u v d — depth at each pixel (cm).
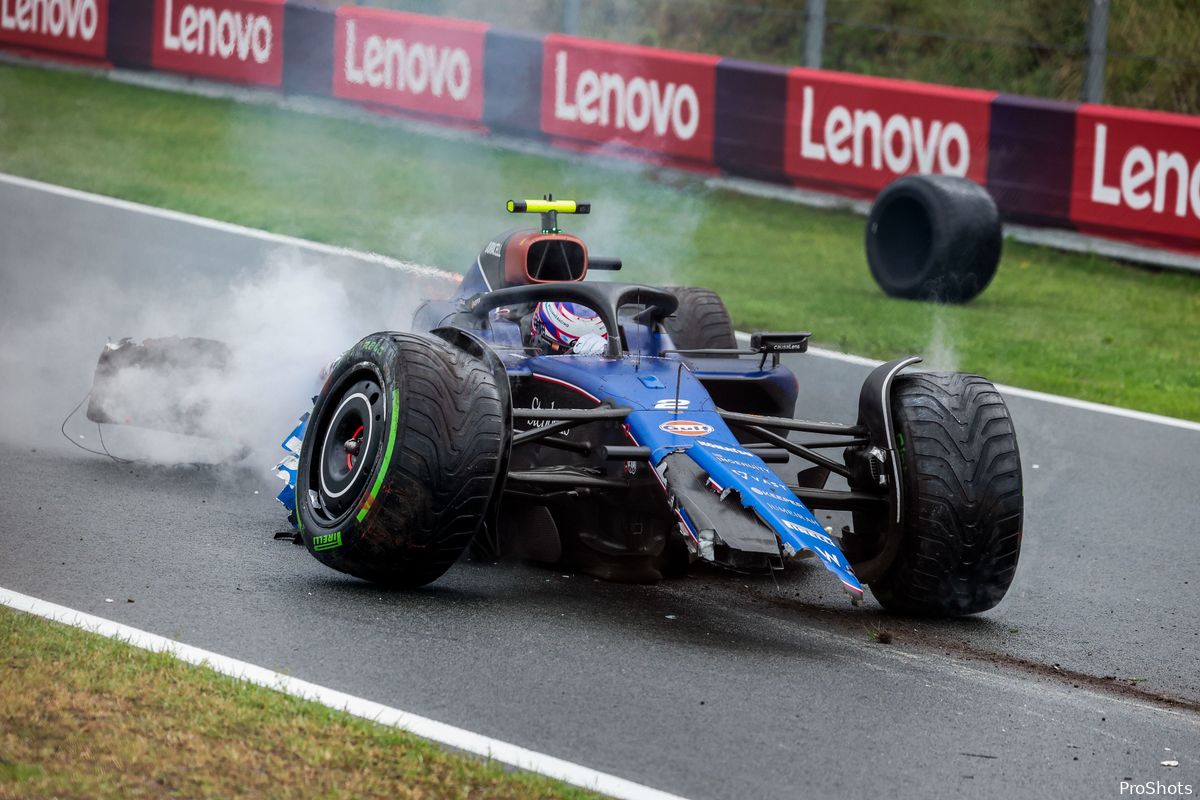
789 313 4969
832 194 6625
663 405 2370
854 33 8650
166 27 7938
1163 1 7931
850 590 2062
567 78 7062
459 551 2231
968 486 2344
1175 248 5853
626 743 1798
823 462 2478
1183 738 1995
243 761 1633
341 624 2122
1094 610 2608
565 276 2894
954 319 5078
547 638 2141
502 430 2209
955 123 6184
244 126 7350
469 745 1750
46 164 6266
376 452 2214
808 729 1892
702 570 2647
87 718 1697
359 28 7512
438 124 7412
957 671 2194
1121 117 5822
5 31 8425
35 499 2709
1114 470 3569
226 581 2292
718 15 9119
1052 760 1869
